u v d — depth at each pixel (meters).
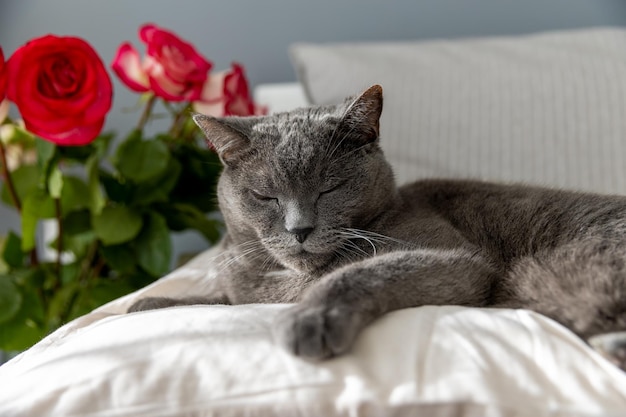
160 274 1.51
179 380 0.75
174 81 1.48
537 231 1.11
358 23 2.12
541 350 0.74
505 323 0.79
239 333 0.81
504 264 1.10
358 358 0.76
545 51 1.71
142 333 0.83
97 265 1.63
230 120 1.18
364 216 1.14
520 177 1.56
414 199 1.27
